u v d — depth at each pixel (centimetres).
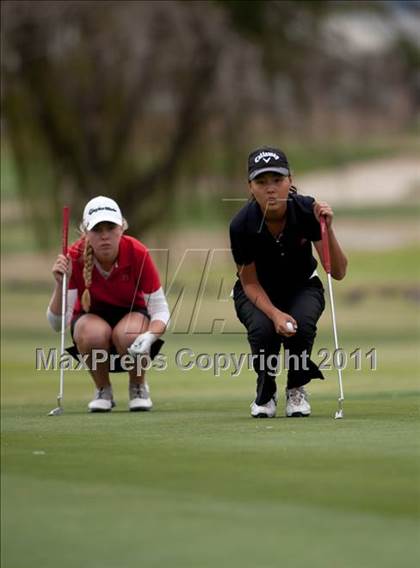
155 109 8612
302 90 8575
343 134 8931
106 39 8175
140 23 8156
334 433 2300
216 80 8400
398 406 2939
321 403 3066
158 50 8294
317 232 2661
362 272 11694
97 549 1377
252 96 8481
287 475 1791
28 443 2183
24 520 1509
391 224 14338
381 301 9481
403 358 5191
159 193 8725
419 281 10806
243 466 1873
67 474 1814
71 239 8288
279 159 2600
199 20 8219
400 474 1795
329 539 1412
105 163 8531
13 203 14700
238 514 1531
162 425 2522
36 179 8562
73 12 7975
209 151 8625
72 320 3042
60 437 2286
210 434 2311
